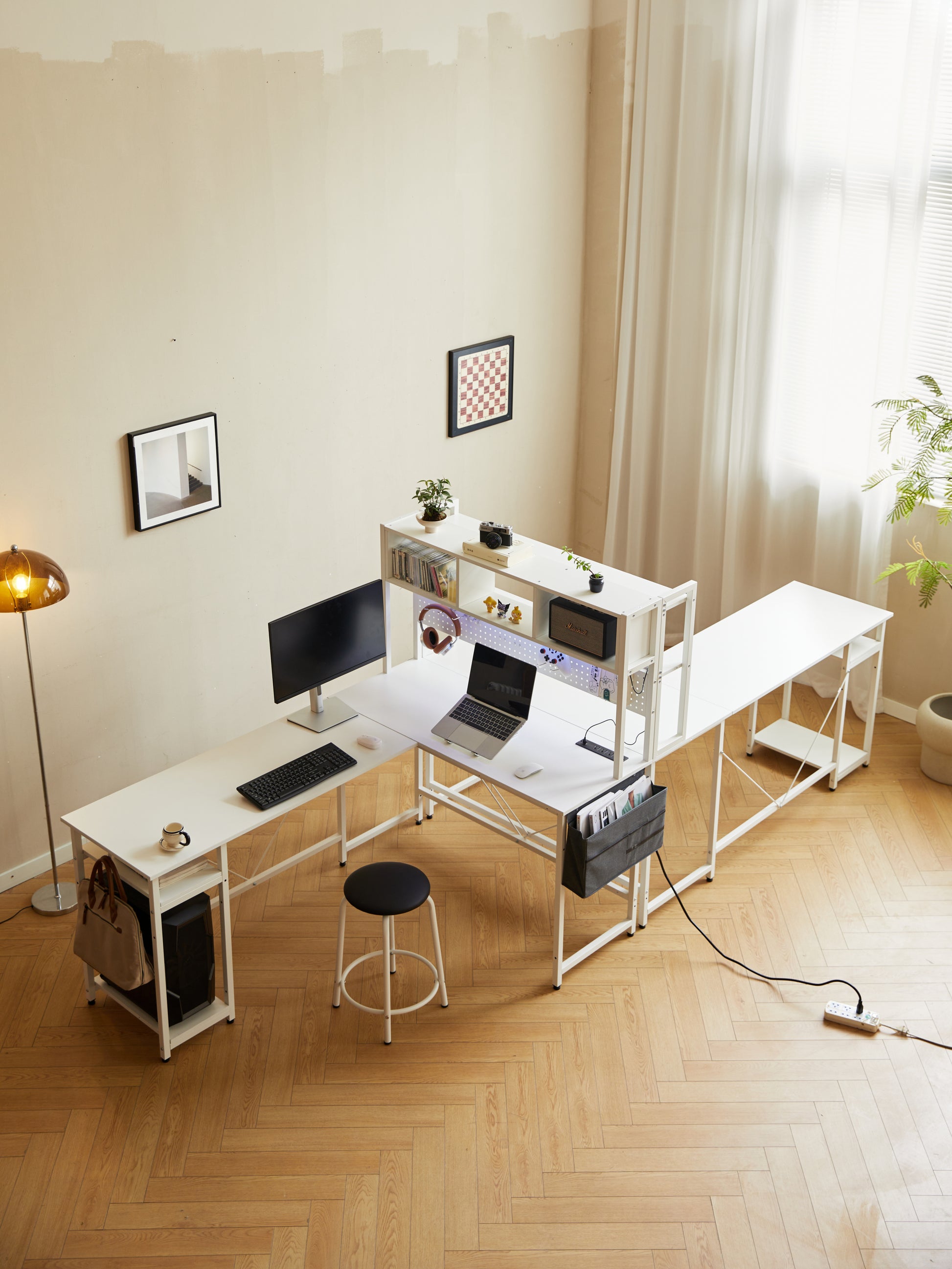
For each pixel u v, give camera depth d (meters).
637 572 6.84
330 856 5.18
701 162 5.89
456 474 6.25
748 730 5.96
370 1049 4.23
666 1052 4.23
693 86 5.77
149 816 4.20
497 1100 4.03
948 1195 3.72
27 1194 3.70
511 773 4.48
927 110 5.16
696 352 6.25
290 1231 3.59
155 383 4.84
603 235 6.34
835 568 6.12
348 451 5.68
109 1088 4.07
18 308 4.36
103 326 4.61
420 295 5.71
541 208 6.12
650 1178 3.77
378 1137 3.89
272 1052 4.21
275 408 5.30
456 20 5.39
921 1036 4.29
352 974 4.55
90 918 4.11
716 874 5.10
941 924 4.82
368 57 5.12
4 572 4.28
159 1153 3.83
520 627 4.58
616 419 6.59
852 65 5.35
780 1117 3.98
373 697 4.98
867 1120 3.98
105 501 4.83
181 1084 4.09
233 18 4.63
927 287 5.56
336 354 5.46
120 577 4.98
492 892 4.98
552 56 5.86
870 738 5.75
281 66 4.84
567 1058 4.20
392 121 5.30
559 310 6.44
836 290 5.68
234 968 4.59
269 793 4.29
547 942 4.73
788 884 5.04
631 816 4.37
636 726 4.77
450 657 5.29
